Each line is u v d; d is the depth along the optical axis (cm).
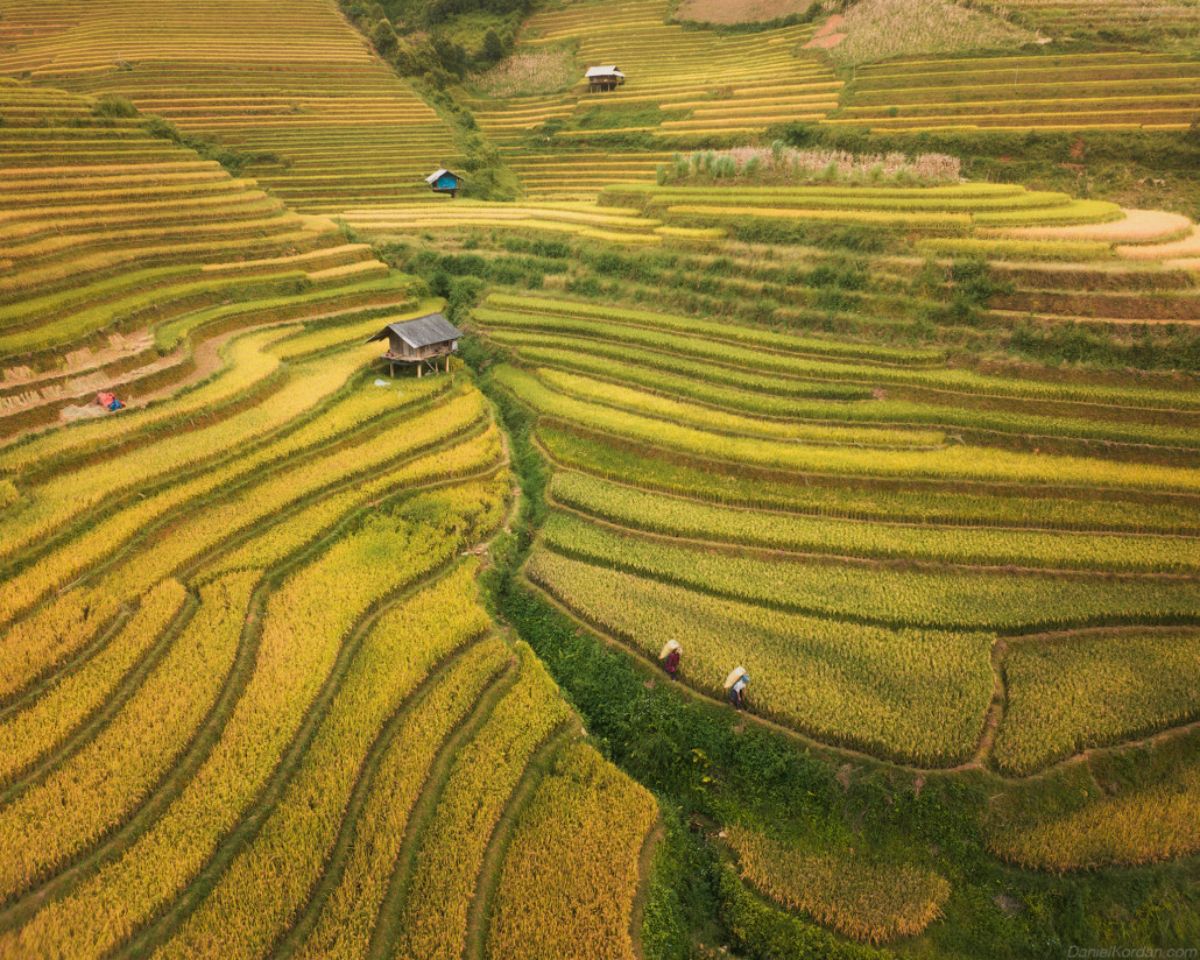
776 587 2828
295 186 7281
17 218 4831
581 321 4919
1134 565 2773
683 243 5275
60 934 1683
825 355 4238
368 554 2973
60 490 3039
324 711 2297
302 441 3531
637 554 3053
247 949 1689
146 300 4394
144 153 6200
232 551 2909
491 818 2039
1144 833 2053
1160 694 2345
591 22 11044
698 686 2483
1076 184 6078
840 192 5453
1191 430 3397
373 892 1816
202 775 2050
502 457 3794
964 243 4453
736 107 8200
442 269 5834
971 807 2125
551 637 2752
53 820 1906
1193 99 6500
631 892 1908
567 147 8525
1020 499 3162
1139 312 3875
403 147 8125
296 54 9581
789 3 10194
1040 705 2327
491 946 1764
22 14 9888
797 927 1948
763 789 2253
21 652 2344
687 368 4247
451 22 11312
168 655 2420
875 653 2530
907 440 3550
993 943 1908
